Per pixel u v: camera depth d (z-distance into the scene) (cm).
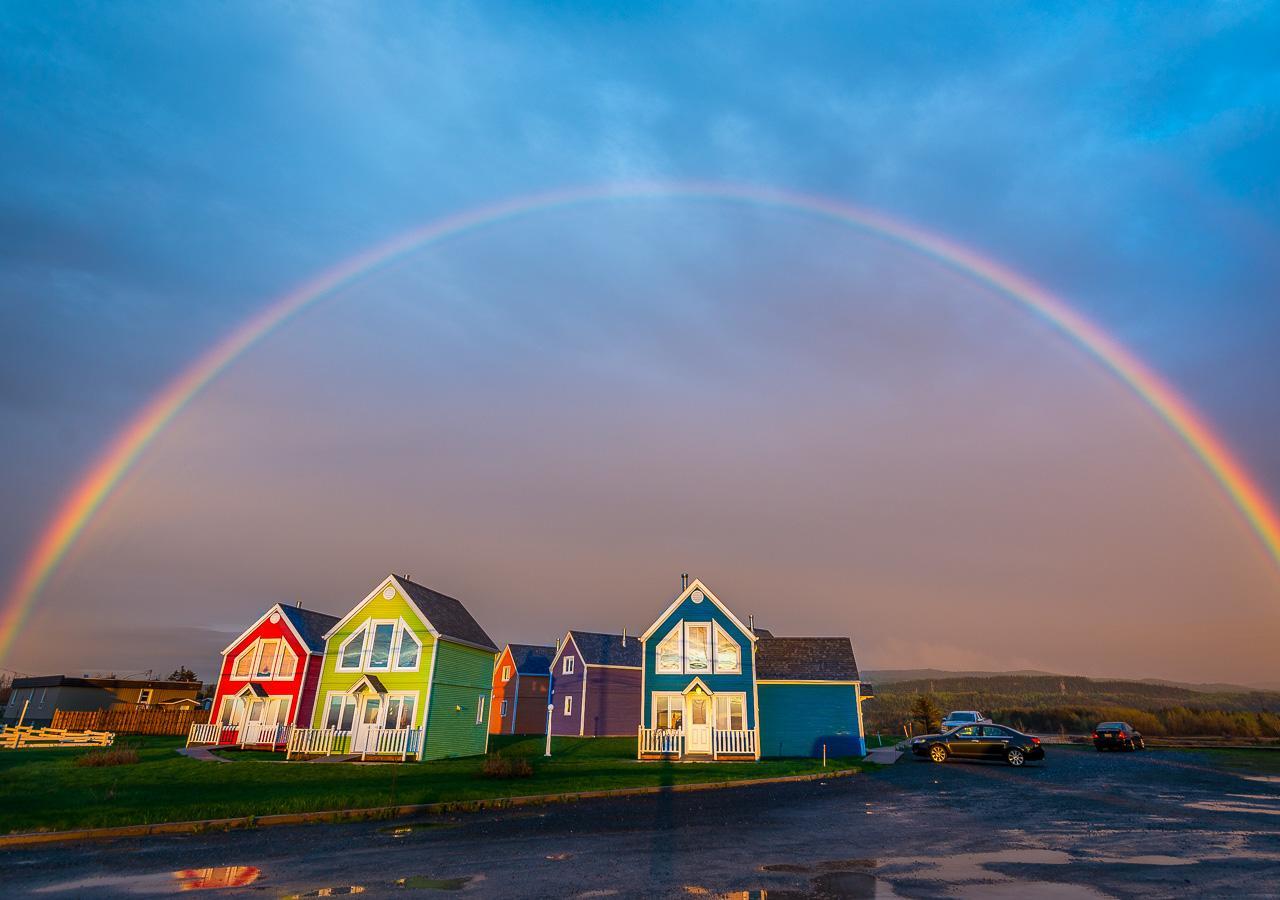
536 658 6084
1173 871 1067
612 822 1583
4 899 965
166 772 2494
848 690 3775
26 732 3800
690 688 3397
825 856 1202
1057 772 2694
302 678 3628
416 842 1351
